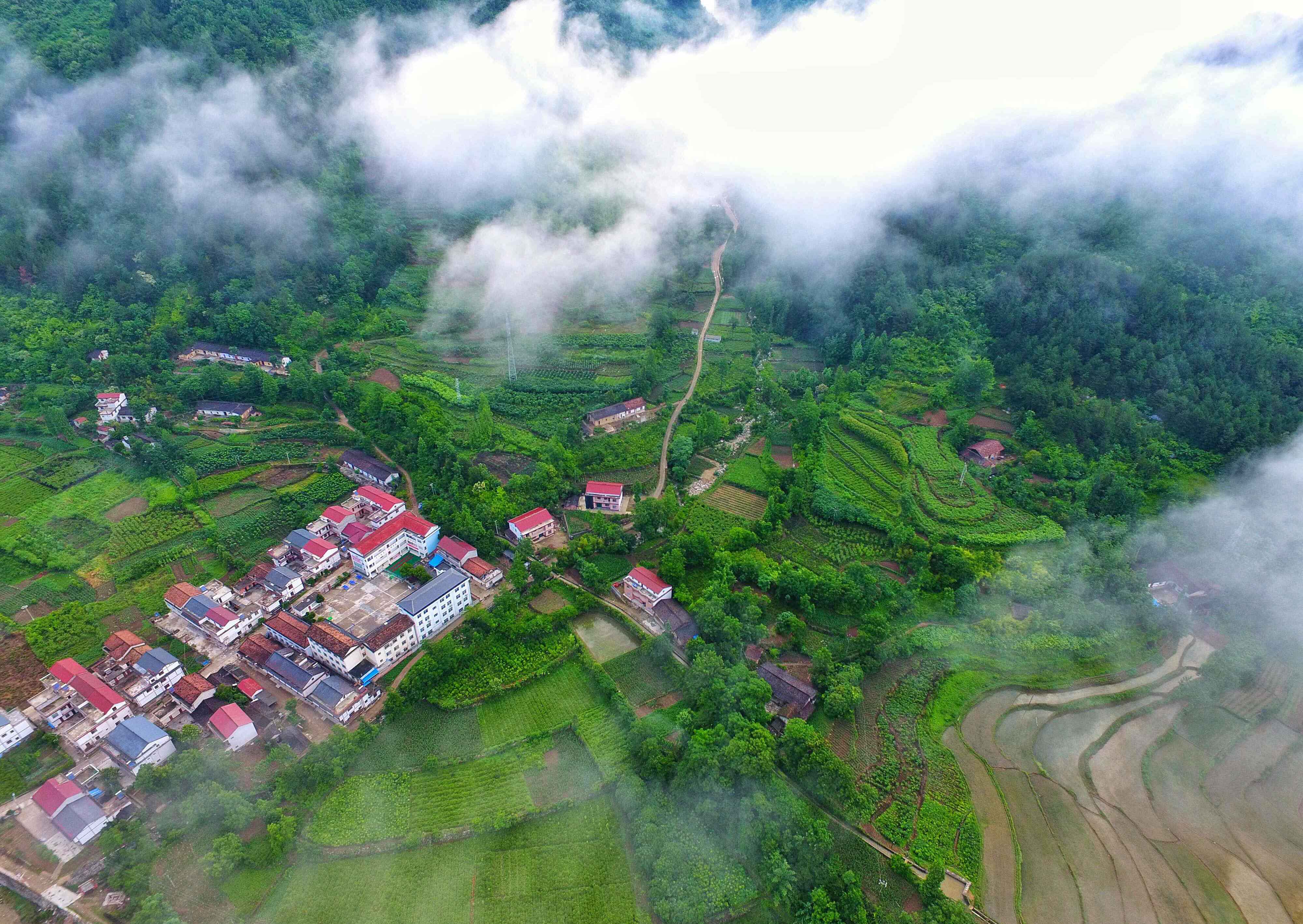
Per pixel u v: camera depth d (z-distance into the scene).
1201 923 121.19
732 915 116.88
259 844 121.50
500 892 119.81
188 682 148.62
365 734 142.12
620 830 129.88
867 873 124.38
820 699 156.00
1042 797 141.25
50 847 120.81
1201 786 145.00
